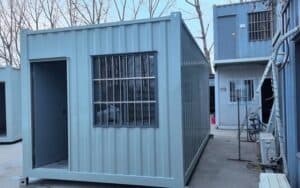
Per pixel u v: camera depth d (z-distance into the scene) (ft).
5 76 39.99
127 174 20.34
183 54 20.40
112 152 20.66
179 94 19.31
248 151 31.81
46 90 24.53
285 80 20.48
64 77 26.94
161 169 19.67
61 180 22.95
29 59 22.52
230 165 25.95
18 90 41.81
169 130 19.51
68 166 21.88
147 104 20.01
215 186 20.54
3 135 41.73
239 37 50.44
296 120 17.12
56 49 21.83
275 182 14.70
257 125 39.65
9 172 25.46
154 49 19.72
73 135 21.48
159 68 19.66
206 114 37.50
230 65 50.98
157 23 19.70
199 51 30.66
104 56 20.77
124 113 20.49
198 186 20.61
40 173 22.13
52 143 25.12
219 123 51.42
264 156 24.32
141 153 20.07
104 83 20.89
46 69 24.54
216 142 37.68
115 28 20.49
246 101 46.16
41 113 23.90
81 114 21.29
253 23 49.83
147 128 19.94
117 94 20.62
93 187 21.26
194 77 26.27
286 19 19.43
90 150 21.11
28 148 22.63
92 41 20.98
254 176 22.61
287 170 19.33
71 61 21.45
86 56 21.11
